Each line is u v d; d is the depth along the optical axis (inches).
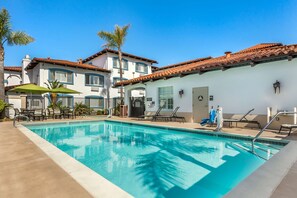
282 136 264.2
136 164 204.5
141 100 675.4
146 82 621.0
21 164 144.6
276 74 340.8
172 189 145.4
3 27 574.2
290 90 323.9
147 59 1118.4
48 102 754.8
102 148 276.7
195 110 472.7
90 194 94.3
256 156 216.2
